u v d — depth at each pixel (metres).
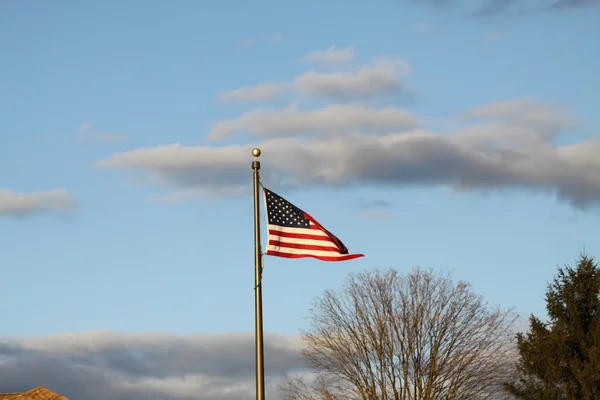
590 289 52.03
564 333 51.94
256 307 23.86
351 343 54.66
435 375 53.34
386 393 53.66
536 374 52.44
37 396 39.25
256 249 24.36
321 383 54.91
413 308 54.31
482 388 53.66
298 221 25.27
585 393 49.53
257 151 24.89
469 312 54.97
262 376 23.30
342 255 25.12
